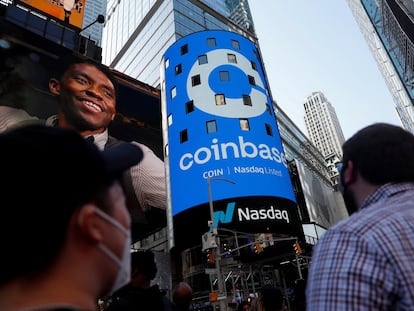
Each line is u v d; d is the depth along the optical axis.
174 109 32.00
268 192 25.98
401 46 67.25
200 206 25.39
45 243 0.72
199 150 28.11
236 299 25.19
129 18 77.81
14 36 21.08
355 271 1.09
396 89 90.38
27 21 22.56
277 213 25.14
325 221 56.06
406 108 84.25
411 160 1.44
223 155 27.42
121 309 2.28
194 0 66.06
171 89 33.91
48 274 0.73
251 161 27.33
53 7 24.92
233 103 30.98
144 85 31.69
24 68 21.00
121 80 29.19
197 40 36.44
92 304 0.82
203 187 26.17
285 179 28.38
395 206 1.27
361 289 1.05
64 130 0.88
